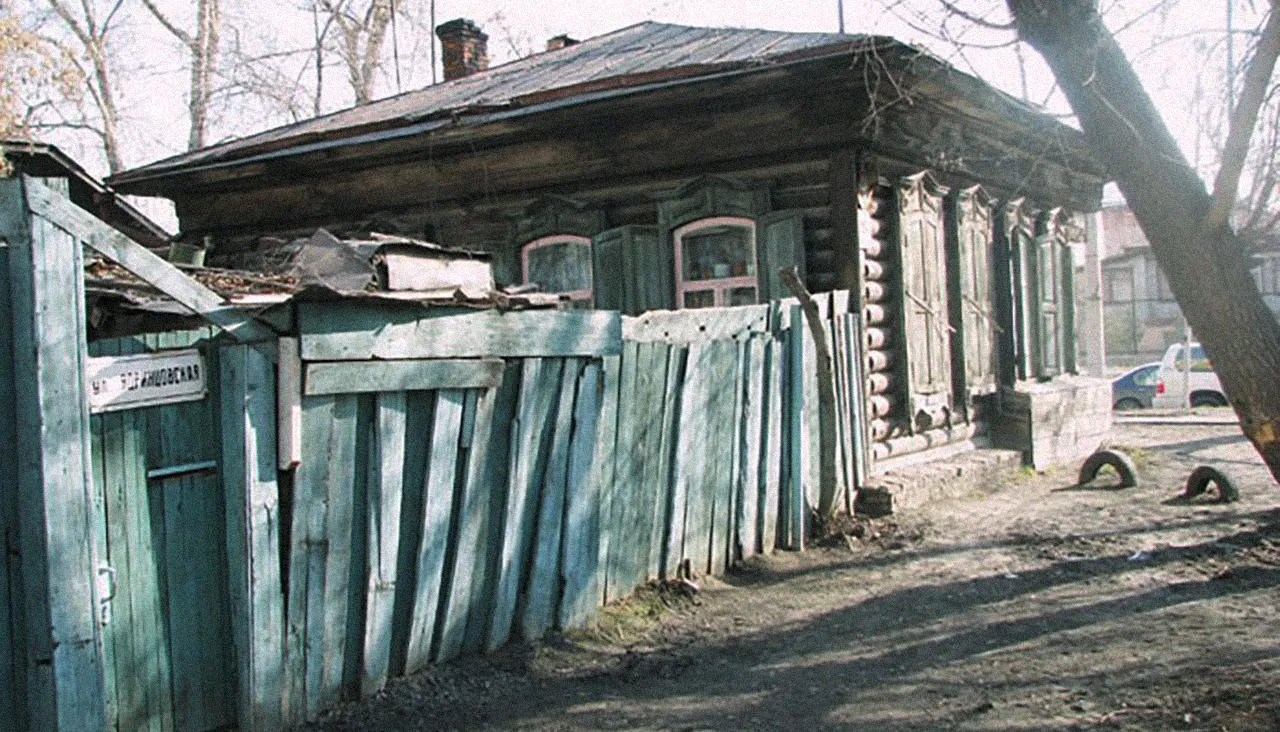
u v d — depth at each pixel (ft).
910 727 16.34
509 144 39.01
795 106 33.04
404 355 17.47
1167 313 137.90
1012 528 30.42
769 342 27.35
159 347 15.02
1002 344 42.91
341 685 17.11
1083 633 20.20
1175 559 25.54
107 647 14.28
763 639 21.43
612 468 22.22
